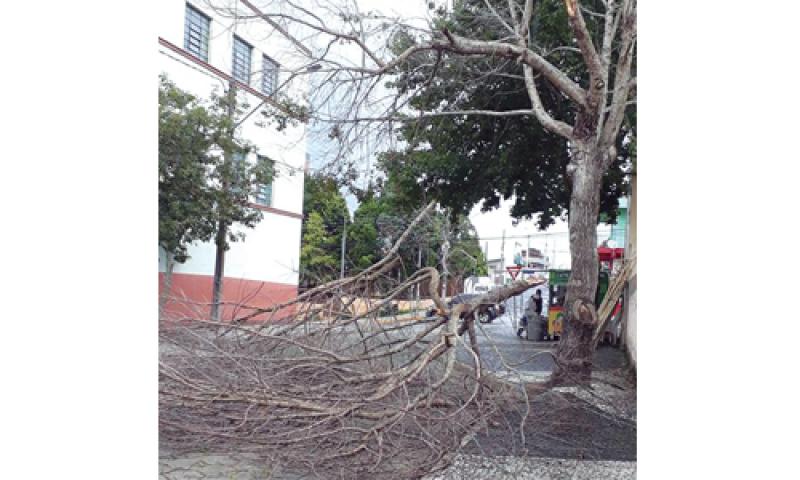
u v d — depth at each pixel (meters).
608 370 7.24
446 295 5.57
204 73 7.61
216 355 4.14
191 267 9.77
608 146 6.17
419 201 8.87
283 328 5.48
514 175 9.41
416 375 3.79
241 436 3.45
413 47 5.50
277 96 5.89
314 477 3.43
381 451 3.32
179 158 7.99
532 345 8.14
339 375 4.12
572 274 6.08
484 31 7.37
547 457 3.88
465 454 3.64
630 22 5.88
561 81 6.05
